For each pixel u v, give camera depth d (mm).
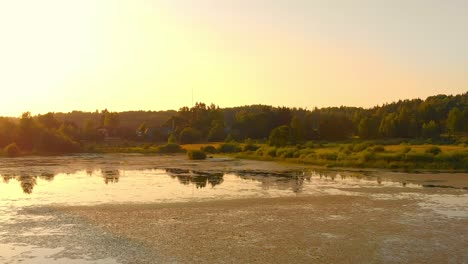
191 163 69375
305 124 138750
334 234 20984
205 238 20328
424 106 159125
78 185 40219
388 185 38406
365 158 58281
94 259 17203
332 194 33438
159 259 17188
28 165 65938
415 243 19328
